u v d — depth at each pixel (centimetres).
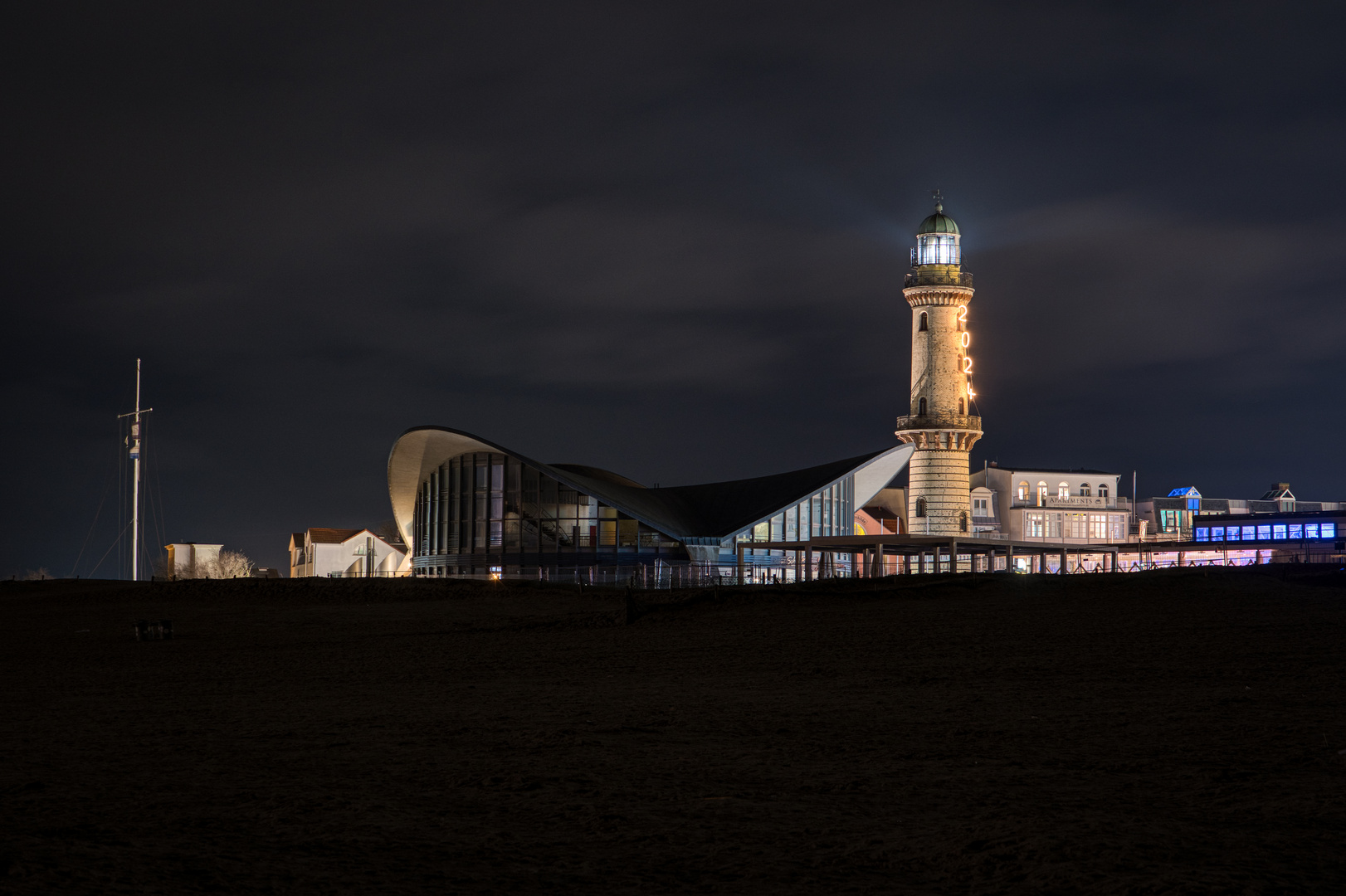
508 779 1396
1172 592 4684
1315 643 3073
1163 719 1842
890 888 911
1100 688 2303
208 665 3334
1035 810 1187
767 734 1762
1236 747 1558
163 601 6200
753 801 1254
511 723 1919
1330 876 912
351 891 900
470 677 2817
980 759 1518
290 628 4712
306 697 2420
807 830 1116
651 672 2856
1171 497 12362
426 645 3847
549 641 3897
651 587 6425
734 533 7575
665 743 1691
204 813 1204
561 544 7744
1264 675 2447
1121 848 1009
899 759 1527
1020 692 2267
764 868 975
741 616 4522
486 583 6103
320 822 1159
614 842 1071
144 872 948
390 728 1891
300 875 948
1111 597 4631
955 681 2488
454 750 1638
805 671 2783
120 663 3456
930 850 1023
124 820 1169
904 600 4931
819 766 1482
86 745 1730
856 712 2016
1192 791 1273
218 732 1870
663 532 7569
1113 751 1558
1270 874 920
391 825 1144
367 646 3859
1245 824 1103
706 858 1011
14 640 4469
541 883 929
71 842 1057
